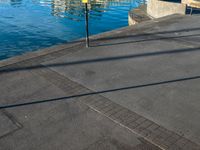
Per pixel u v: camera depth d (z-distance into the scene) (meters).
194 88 7.07
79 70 8.14
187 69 8.22
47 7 32.56
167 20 14.39
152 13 19.92
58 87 7.14
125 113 5.97
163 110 6.07
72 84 7.30
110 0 36.38
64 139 5.20
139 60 8.88
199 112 6.00
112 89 7.02
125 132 5.35
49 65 8.49
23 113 6.05
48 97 6.68
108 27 23.61
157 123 5.62
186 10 17.58
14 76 7.78
